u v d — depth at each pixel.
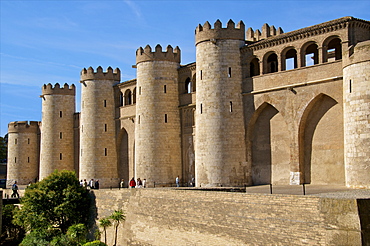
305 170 42.56
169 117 55.97
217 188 39.81
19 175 91.88
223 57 47.75
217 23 48.06
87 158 66.69
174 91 56.66
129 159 64.44
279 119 45.00
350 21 39.28
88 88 67.69
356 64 35.94
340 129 40.00
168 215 36.88
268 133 45.94
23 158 92.12
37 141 93.25
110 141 66.81
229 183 46.38
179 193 36.09
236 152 46.72
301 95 42.22
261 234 28.72
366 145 35.03
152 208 38.84
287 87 43.12
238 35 48.16
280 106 43.91
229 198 31.47
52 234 46.91
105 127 66.88
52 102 79.56
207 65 48.25
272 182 45.25
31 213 47.19
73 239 44.09
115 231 43.12
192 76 54.78
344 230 24.19
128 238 41.12
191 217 34.53
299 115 42.25
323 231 25.12
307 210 26.16
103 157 66.25
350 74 36.47
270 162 45.59
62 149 78.88
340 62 39.44
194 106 53.91
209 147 47.41
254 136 47.16
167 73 56.53
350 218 24.00
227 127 47.00
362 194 27.92
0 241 51.84
